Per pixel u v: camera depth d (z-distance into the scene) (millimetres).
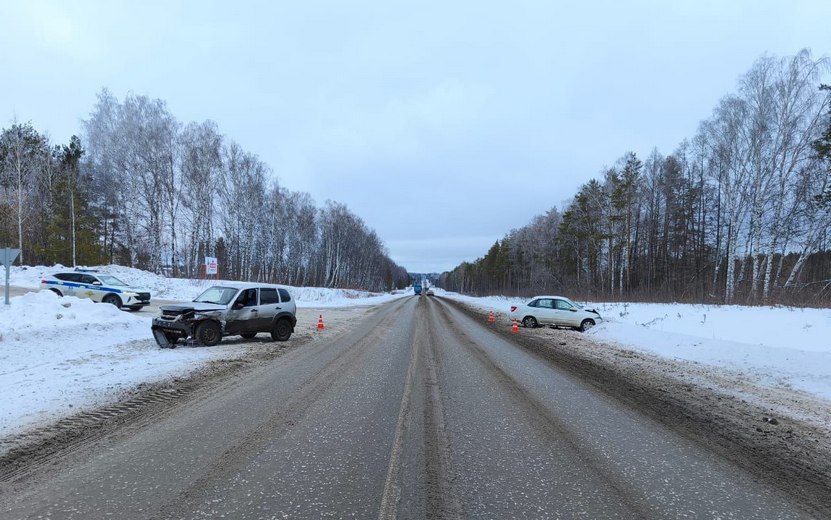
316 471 4328
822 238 29719
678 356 12484
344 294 56312
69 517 3369
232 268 53312
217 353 11359
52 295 13828
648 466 4641
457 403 7055
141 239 44312
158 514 3430
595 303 32906
